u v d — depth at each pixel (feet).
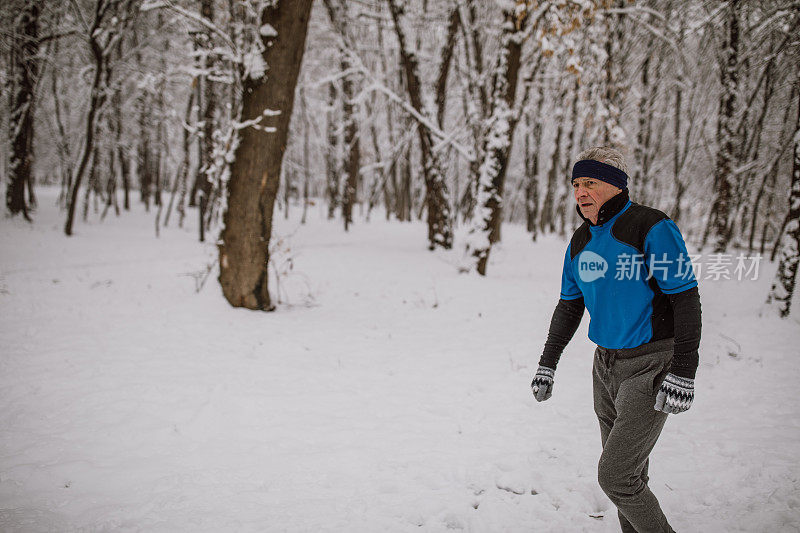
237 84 26.89
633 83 55.83
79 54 51.29
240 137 22.33
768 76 42.83
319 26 59.41
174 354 17.62
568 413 13.09
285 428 12.42
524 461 10.58
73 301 24.38
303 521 8.55
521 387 15.12
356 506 9.02
